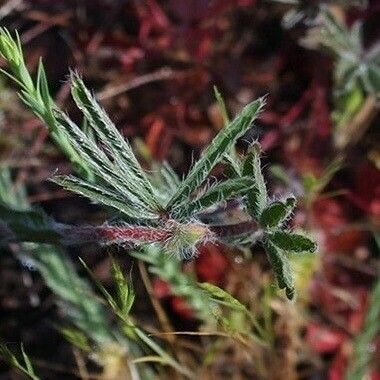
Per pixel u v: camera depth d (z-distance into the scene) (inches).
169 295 13.9
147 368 12.9
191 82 14.8
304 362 13.9
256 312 13.4
